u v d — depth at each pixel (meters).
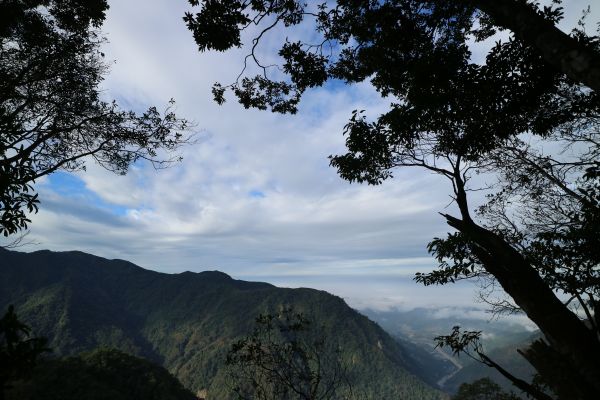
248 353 8.91
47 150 12.09
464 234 5.67
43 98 11.93
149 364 108.94
